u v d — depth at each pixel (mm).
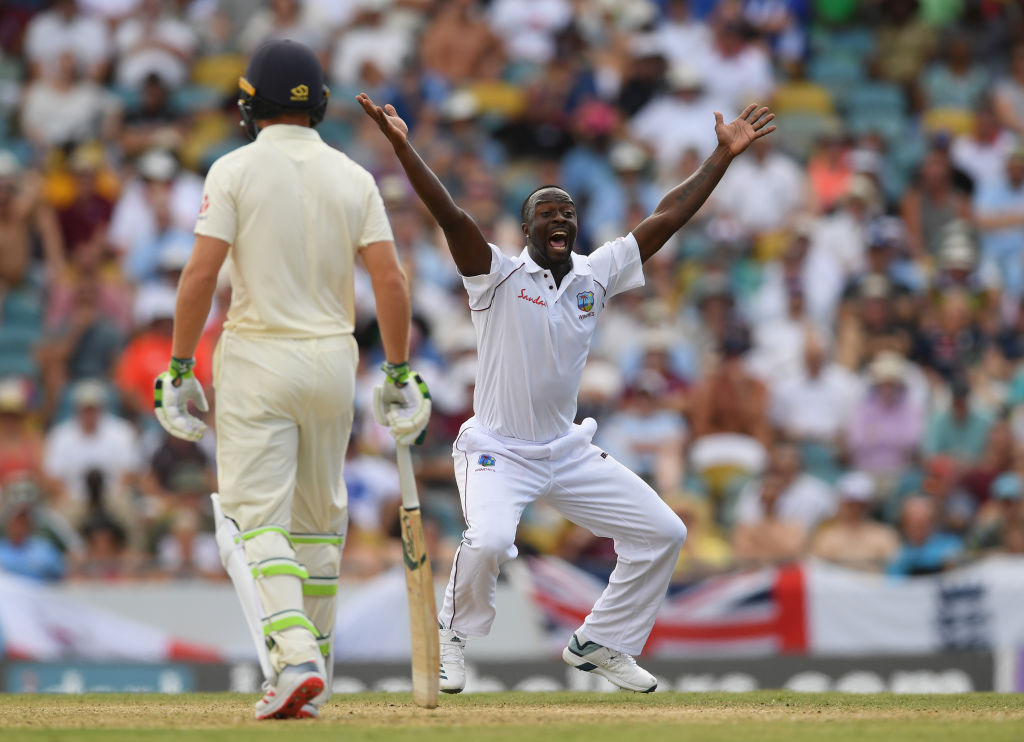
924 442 42062
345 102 55562
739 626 33312
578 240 51500
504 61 59344
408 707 18609
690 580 33531
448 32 58906
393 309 16453
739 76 57469
